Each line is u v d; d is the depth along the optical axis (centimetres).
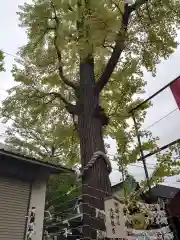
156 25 1005
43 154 1592
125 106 1053
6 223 632
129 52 945
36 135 1694
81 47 762
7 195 670
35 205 712
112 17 780
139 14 952
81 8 772
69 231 607
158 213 517
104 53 865
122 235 425
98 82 801
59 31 792
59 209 1498
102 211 488
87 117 714
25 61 992
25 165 726
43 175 781
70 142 1233
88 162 603
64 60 955
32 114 1063
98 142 658
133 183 854
